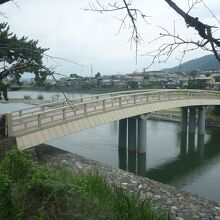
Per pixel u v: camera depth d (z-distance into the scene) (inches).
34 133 888.3
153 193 679.1
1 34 678.5
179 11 143.6
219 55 135.9
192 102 1873.8
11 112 864.3
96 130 2122.3
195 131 2122.3
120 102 1327.5
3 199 292.2
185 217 585.0
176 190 712.4
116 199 360.2
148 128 2332.7
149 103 1517.0
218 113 2625.5
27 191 308.8
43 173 342.3
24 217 292.7
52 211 293.4
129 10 165.9
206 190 1047.6
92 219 297.9
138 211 341.4
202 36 139.7
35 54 428.5
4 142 705.6
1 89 697.6
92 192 373.1
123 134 1539.1
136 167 1330.0
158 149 1663.4
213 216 603.8
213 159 1487.5
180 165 1376.7
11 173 348.2
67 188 321.4
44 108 1083.9
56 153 924.0
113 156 1443.2
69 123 1026.7
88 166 823.1
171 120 2682.1
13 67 431.5
